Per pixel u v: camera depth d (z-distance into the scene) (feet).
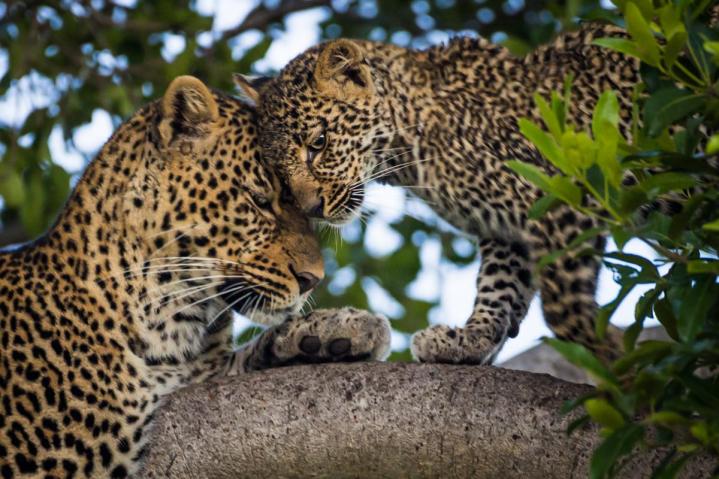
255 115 36.76
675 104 22.18
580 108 36.27
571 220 33.58
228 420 28.22
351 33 56.85
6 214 52.49
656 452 25.98
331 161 38.11
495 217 36.47
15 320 31.86
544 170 35.32
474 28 56.70
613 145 21.95
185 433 28.37
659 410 22.66
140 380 32.17
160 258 32.81
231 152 33.81
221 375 34.60
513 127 36.40
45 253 32.83
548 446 26.86
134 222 32.81
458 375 27.89
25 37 48.65
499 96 37.09
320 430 27.84
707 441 20.36
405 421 27.55
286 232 34.58
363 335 32.89
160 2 50.44
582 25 38.24
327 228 43.98
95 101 49.85
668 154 22.02
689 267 21.31
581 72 36.78
